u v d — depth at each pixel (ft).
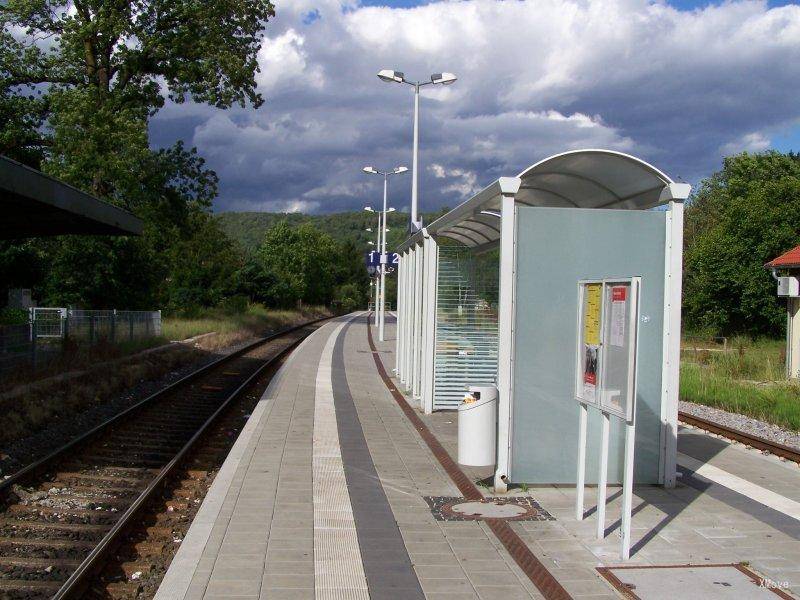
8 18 92.94
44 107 98.53
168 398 52.01
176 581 17.49
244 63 98.12
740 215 117.08
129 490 28.53
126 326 79.41
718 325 116.67
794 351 67.15
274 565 18.61
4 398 43.27
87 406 47.96
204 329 106.93
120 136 91.56
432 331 42.47
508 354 26.00
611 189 29.40
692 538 21.02
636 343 18.75
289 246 246.47
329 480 27.25
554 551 19.85
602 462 20.85
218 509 23.35
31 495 26.68
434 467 29.58
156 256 109.29
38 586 18.72
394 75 82.38
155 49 96.32
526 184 30.07
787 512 23.73
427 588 17.29
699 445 35.27
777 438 38.42
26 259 92.38
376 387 55.42
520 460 26.27
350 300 331.36
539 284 26.35
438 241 46.98
